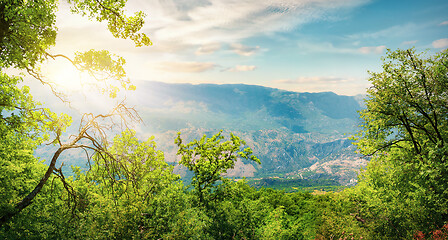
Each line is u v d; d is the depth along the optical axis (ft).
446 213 49.67
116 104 32.58
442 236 40.70
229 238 65.26
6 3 27.99
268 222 77.30
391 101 62.90
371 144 74.18
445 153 49.29
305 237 79.30
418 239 43.86
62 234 45.03
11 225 47.47
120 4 34.55
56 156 32.12
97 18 33.55
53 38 32.01
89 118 32.22
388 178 72.95
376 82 65.57
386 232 56.29
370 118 70.49
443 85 56.90
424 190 51.72
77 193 40.37
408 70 60.59
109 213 45.75
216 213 71.00
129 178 38.45
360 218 64.69
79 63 31.63
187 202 66.90
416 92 61.11
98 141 32.89
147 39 36.11
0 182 54.49
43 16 30.07
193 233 52.54
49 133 37.81
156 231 49.08
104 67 31.99
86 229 45.19
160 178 65.10
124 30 34.96
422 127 63.98
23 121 34.04
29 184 65.31
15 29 29.71
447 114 59.16
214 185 82.28
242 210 73.56
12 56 29.96
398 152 73.26
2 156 59.16
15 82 36.06
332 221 60.44
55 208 55.98
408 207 54.54
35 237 48.75
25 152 68.13
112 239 44.19
